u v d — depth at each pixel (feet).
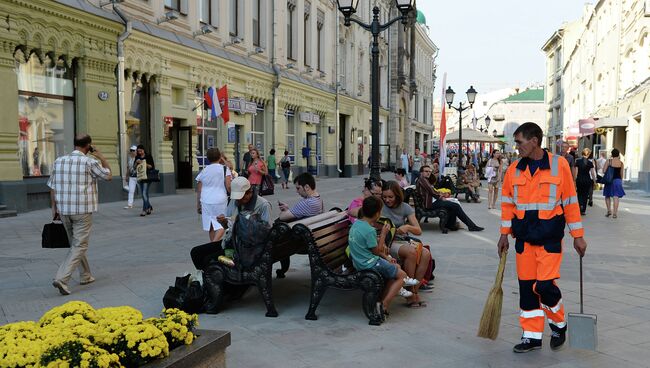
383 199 23.31
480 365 14.38
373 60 34.37
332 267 18.94
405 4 33.86
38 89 46.78
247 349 15.53
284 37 91.81
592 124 94.89
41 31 45.21
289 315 18.70
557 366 14.29
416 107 215.92
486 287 22.49
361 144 136.26
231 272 18.65
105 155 52.70
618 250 31.01
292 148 98.37
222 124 73.82
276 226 18.11
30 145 46.29
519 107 254.06
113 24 52.08
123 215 44.96
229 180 27.94
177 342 10.82
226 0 74.18
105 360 9.32
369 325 17.66
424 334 16.81
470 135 105.70
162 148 61.00
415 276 20.40
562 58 168.35
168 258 28.19
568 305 19.86
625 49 92.53
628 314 18.79
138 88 59.21
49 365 8.99
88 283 22.81
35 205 46.06
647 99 76.64
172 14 59.62
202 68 68.03
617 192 47.06
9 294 21.09
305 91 99.76
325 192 74.74
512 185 15.28
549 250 14.84
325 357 14.94
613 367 14.21
